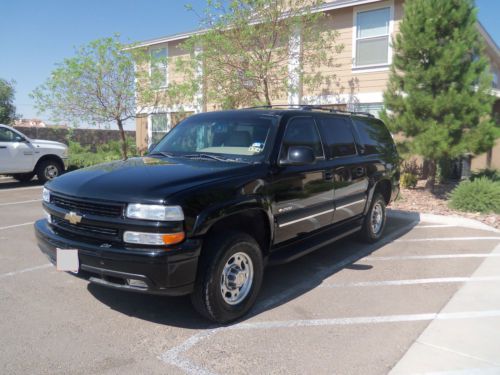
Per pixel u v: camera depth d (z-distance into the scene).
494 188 9.00
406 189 11.55
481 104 9.43
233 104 12.91
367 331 3.79
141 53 14.39
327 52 13.63
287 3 12.33
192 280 3.56
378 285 4.93
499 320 4.02
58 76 13.73
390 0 12.62
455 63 9.34
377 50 13.10
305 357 3.34
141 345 3.50
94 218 3.62
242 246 3.90
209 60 12.57
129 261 3.41
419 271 5.43
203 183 3.73
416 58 9.92
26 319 3.93
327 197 5.21
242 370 3.16
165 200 3.42
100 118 14.77
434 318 4.06
